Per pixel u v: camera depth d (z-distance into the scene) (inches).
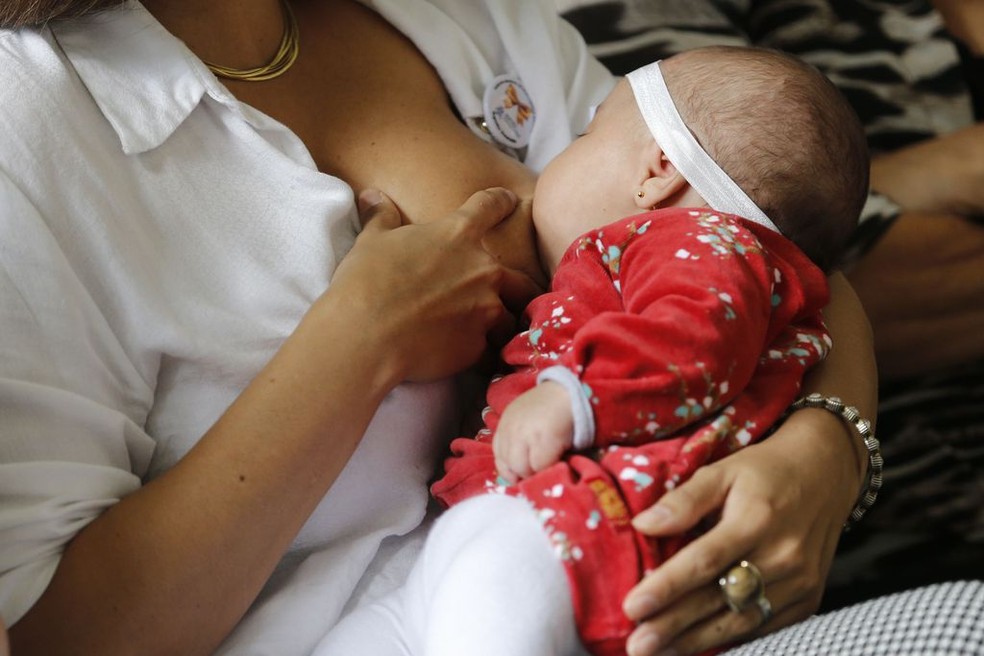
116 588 36.4
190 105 41.8
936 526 66.7
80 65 40.5
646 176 45.8
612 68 68.1
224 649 40.9
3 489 35.1
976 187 67.4
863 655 32.5
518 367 44.4
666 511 36.3
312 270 43.1
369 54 50.8
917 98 74.5
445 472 45.2
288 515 39.2
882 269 67.8
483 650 34.6
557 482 37.0
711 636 37.2
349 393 40.2
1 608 34.9
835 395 45.4
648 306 39.6
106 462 38.9
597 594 36.0
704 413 38.4
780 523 38.2
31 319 36.8
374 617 41.1
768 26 75.2
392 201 47.4
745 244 41.1
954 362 70.2
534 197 49.0
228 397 41.9
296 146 44.3
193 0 45.8
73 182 38.6
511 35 54.4
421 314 42.3
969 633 31.5
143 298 39.5
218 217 42.2
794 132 44.8
